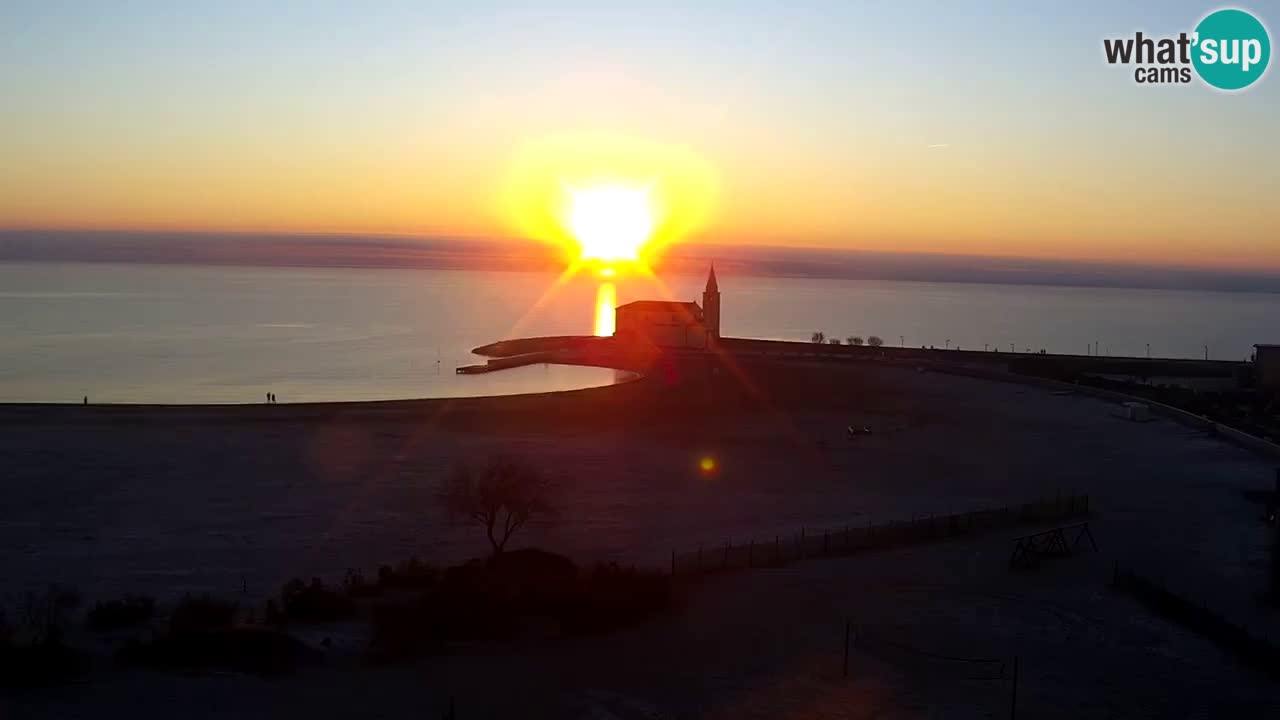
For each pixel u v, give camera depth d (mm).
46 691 34406
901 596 48125
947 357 186500
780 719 34375
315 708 33844
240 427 103000
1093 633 43344
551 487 77562
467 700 35000
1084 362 178875
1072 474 84750
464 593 43500
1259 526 63938
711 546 59656
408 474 81938
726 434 105188
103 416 107000
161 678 35875
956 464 89750
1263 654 39781
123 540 61188
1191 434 105812
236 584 51406
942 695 36688
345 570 54469
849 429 108938
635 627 43000
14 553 57906
